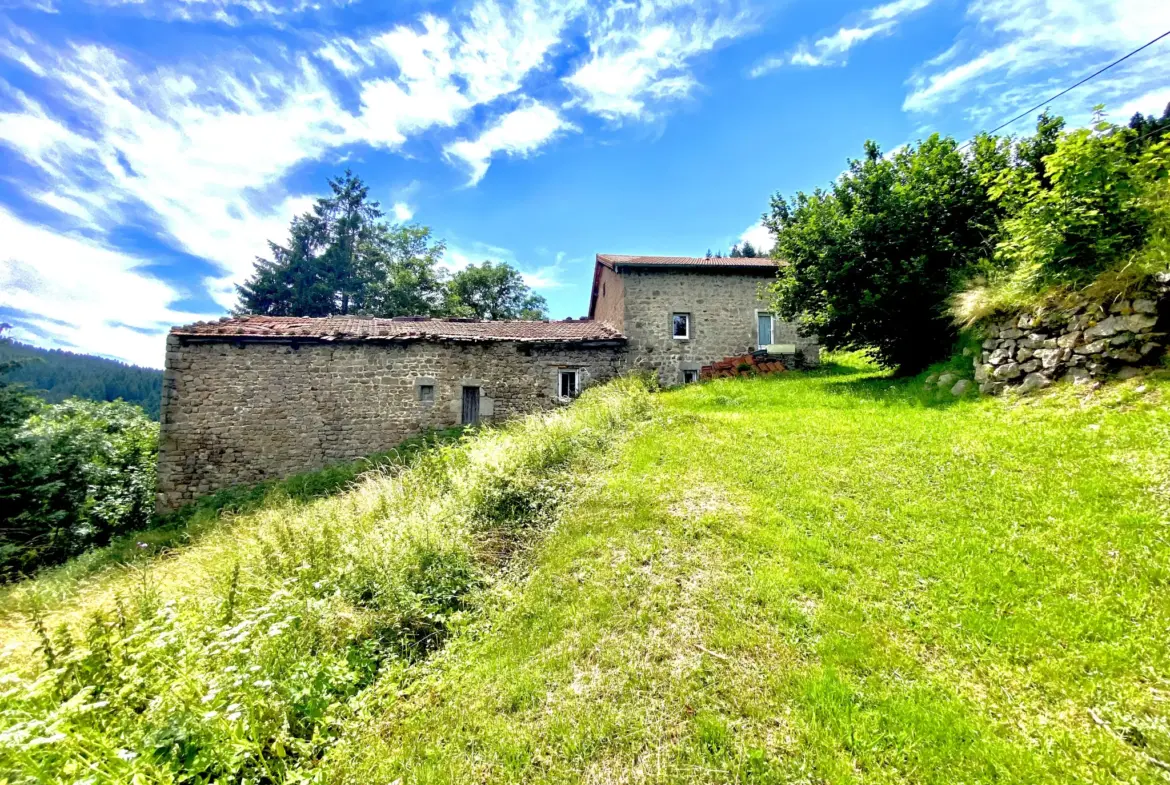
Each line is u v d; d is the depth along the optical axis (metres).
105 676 2.46
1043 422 5.04
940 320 7.78
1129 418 4.42
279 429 10.43
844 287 8.59
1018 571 3.23
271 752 2.43
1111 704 2.30
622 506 4.82
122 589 4.89
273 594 3.19
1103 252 5.15
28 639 3.74
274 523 5.00
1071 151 5.14
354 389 10.86
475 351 11.68
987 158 7.71
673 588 3.55
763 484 5.02
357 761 2.43
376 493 5.93
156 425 13.52
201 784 2.11
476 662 3.11
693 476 5.33
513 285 28.75
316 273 25.83
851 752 2.24
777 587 3.43
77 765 1.90
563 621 3.35
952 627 2.91
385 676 3.00
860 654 2.78
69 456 8.77
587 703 2.67
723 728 2.41
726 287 13.68
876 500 4.47
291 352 10.61
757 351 13.52
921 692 2.50
